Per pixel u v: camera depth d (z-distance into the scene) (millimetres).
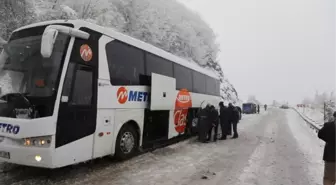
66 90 5184
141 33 25859
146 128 8023
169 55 9859
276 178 6168
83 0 20719
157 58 8812
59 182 5277
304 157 8539
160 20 27812
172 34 29703
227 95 42250
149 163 7039
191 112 11766
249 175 6312
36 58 5336
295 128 18219
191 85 11719
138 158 7520
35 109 4918
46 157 4797
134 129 7500
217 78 16359
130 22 25938
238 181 5832
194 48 34781
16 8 13133
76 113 5371
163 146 9641
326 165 4699
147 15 26094
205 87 13727
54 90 4996
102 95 6082
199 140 11164
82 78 5582
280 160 8016
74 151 5305
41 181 5289
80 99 5492
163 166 6820
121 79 6805
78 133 5402
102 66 6141
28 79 5230
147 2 26562
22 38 5730
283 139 12453
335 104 24281
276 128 17672
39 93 5051
